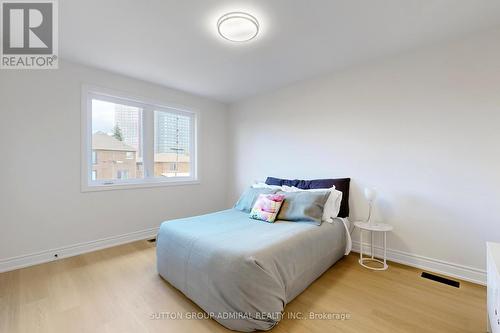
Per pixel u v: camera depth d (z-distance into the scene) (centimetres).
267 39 209
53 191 244
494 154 193
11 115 220
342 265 237
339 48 226
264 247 159
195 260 166
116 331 142
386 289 191
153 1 160
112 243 286
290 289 165
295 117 326
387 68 246
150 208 323
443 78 215
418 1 160
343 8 167
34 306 165
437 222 219
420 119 227
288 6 165
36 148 233
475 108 200
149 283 199
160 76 295
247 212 271
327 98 293
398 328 146
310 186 284
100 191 276
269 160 361
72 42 213
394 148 243
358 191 268
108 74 279
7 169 218
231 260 147
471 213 203
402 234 239
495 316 119
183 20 181
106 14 174
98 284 196
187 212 368
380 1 160
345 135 278
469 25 188
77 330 143
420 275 214
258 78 304
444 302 173
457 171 209
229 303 144
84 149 262
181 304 170
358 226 235
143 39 209
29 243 230
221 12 172
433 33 200
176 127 361
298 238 184
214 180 408
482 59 197
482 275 198
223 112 420
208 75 293
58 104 245
